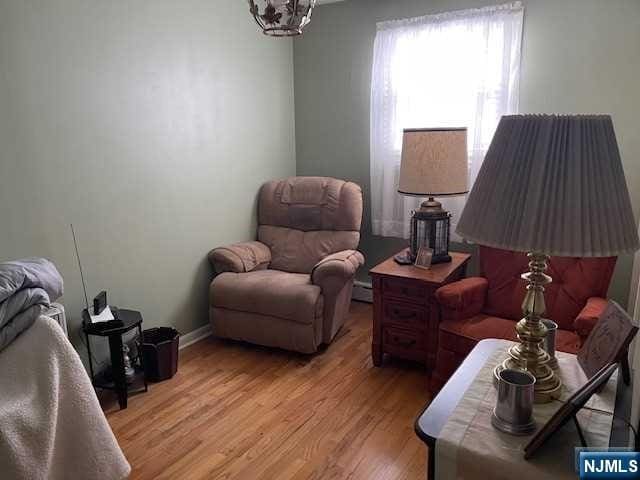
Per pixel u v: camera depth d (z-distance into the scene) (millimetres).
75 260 2514
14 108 2184
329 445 2123
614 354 1184
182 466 1994
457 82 3135
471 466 1042
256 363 2910
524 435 1081
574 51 2793
